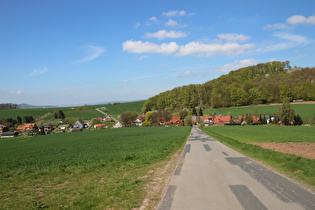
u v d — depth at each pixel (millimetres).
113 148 24156
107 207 6570
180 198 6980
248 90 119062
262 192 7246
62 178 11930
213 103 125875
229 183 8445
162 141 28844
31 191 9758
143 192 7836
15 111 144625
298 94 102688
